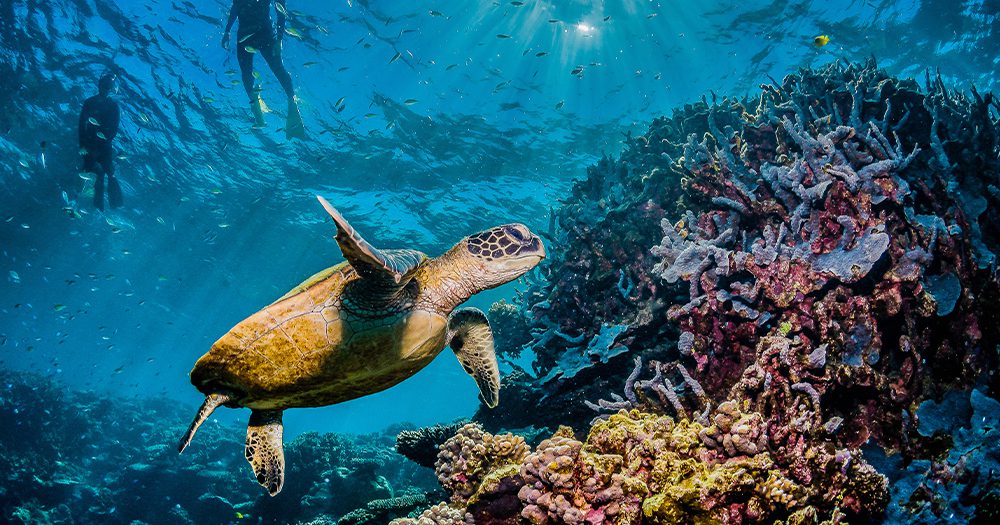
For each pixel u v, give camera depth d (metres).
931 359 2.65
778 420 2.19
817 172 2.87
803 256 2.69
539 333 3.82
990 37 7.88
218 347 2.12
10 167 10.69
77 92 8.61
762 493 1.73
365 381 2.38
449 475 2.70
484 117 8.34
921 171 3.06
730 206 3.14
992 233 3.04
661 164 4.11
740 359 2.83
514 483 2.18
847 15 7.12
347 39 7.47
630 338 3.37
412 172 9.89
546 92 7.85
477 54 7.44
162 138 9.84
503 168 9.44
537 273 4.71
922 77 9.07
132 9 7.21
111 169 7.43
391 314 2.24
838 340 2.49
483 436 2.64
